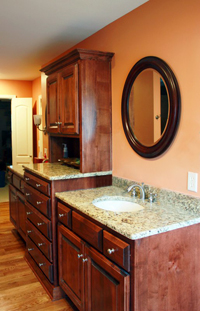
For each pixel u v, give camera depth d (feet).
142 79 7.18
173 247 5.23
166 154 6.64
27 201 10.14
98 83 8.31
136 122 7.47
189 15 5.89
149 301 5.00
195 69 5.80
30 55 12.50
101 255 5.72
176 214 5.79
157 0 6.71
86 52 7.96
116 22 8.27
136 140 7.48
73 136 8.87
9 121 28.71
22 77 18.03
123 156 8.20
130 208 6.90
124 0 6.99
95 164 8.45
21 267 9.94
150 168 7.18
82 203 6.72
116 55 8.29
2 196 20.06
